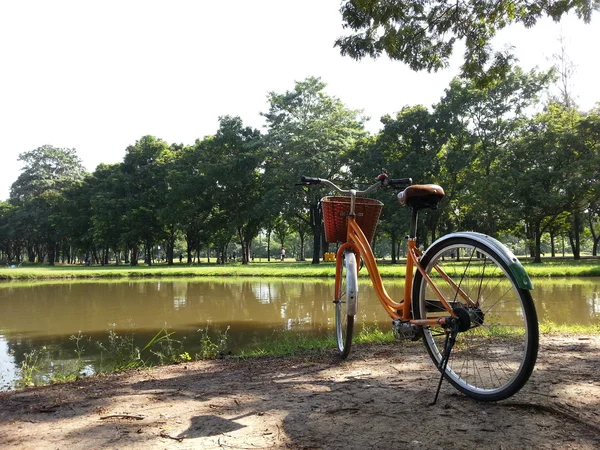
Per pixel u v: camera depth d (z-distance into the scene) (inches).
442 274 101.6
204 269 1113.4
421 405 93.7
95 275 1023.6
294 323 333.7
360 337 207.3
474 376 104.4
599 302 398.0
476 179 1229.1
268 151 1471.5
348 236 146.4
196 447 76.3
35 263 2635.3
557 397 94.9
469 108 1289.4
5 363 225.0
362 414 89.4
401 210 1270.9
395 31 307.7
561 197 1104.8
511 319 101.0
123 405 105.8
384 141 1334.9
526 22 309.6
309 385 116.6
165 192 1733.5
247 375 137.1
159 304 463.2
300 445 75.0
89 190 2039.9
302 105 1469.0
